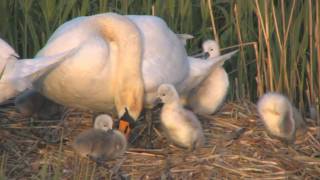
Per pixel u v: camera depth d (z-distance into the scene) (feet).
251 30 48.44
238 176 37.88
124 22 40.19
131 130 40.75
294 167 38.81
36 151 39.27
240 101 46.65
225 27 49.21
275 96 41.39
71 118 43.04
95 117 41.01
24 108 42.37
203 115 44.78
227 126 43.11
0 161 38.04
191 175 37.70
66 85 38.93
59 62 38.34
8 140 40.24
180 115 39.93
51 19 46.60
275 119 40.73
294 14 47.29
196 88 44.86
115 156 38.60
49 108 42.91
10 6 47.62
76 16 47.96
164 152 39.88
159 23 42.22
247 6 47.98
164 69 41.16
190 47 49.01
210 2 47.34
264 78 47.83
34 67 37.55
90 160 38.24
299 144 41.37
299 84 46.93
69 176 37.22
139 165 38.52
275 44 47.47
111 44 39.99
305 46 46.73
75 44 38.88
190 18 48.32
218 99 44.70
